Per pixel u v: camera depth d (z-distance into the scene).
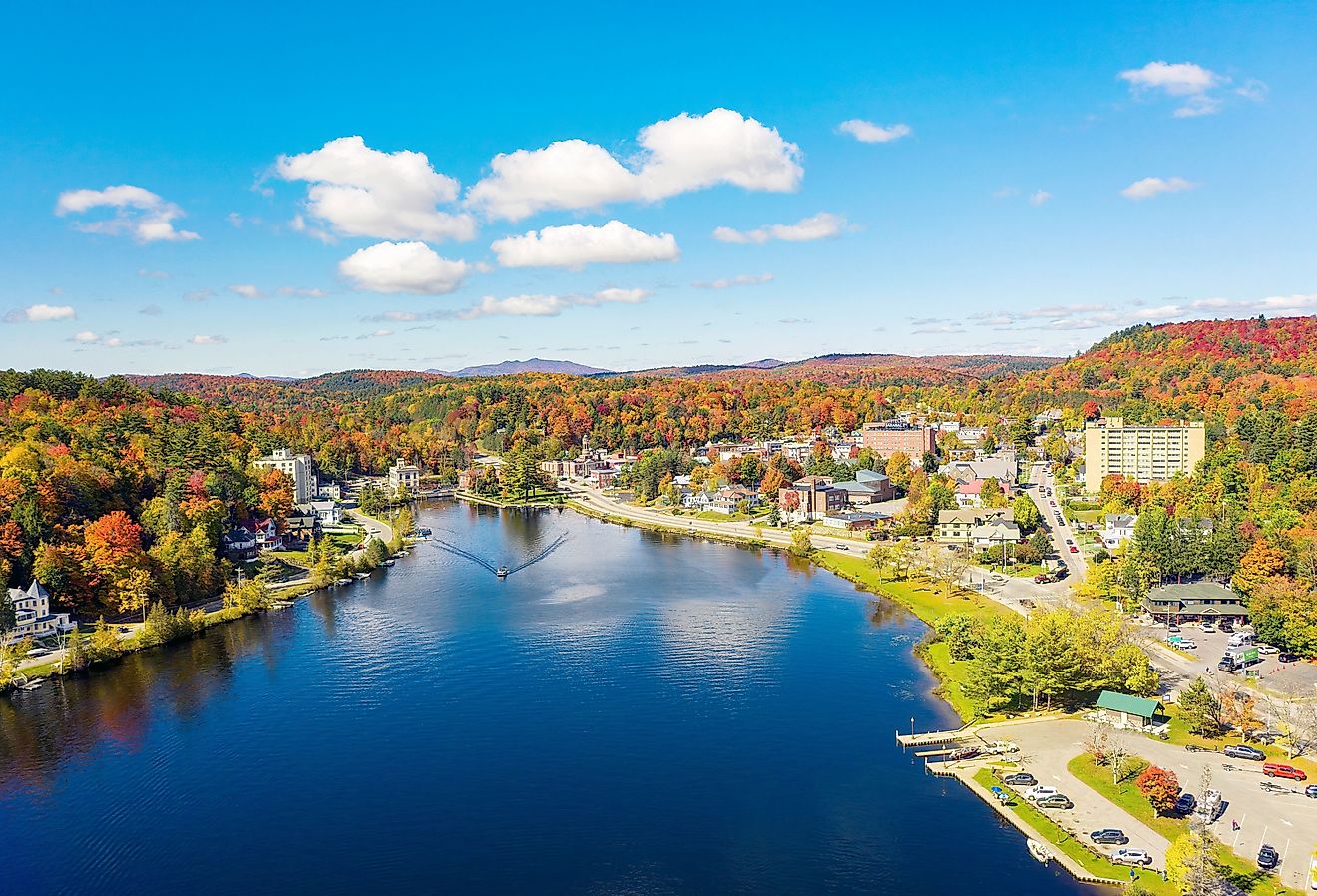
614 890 105.88
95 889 108.56
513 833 118.69
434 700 165.25
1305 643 166.88
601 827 119.69
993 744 137.12
